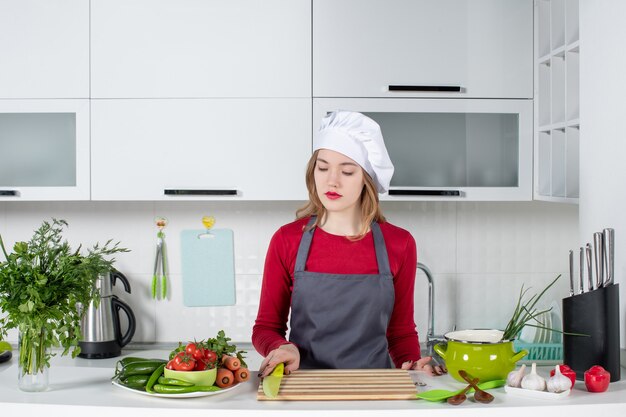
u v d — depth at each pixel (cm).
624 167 200
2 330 173
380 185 200
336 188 189
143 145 273
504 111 277
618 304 184
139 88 272
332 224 200
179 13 271
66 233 312
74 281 174
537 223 317
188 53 272
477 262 316
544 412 156
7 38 270
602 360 181
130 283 312
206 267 313
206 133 273
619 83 201
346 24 272
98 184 273
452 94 275
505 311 316
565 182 253
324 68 272
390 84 274
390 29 273
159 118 272
